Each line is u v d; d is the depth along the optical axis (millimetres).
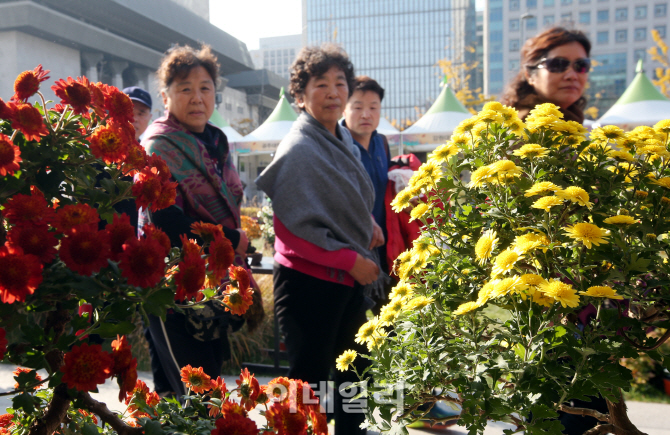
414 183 1088
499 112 1042
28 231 727
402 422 903
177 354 1675
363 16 96000
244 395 1061
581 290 857
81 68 33625
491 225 1001
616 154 961
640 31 61656
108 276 790
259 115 53281
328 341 1842
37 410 887
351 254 1793
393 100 95688
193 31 44719
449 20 93938
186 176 1745
